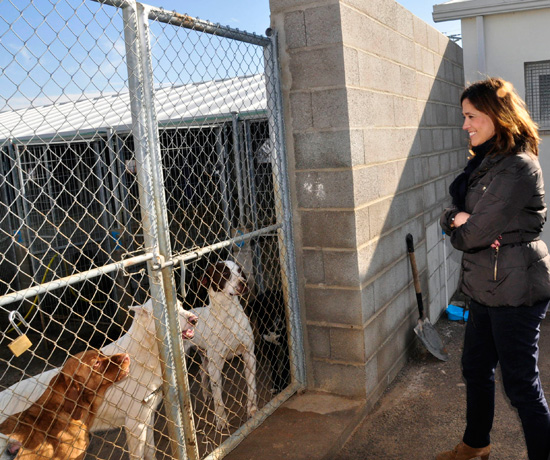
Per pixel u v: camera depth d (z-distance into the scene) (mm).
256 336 4012
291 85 3527
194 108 6082
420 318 4734
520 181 2309
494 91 2398
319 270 3623
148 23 2406
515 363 2453
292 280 3633
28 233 6422
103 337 5805
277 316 3934
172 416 2615
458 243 2447
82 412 2350
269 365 4035
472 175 2521
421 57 5160
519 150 2387
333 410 3484
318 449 3033
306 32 3428
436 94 5730
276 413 3482
